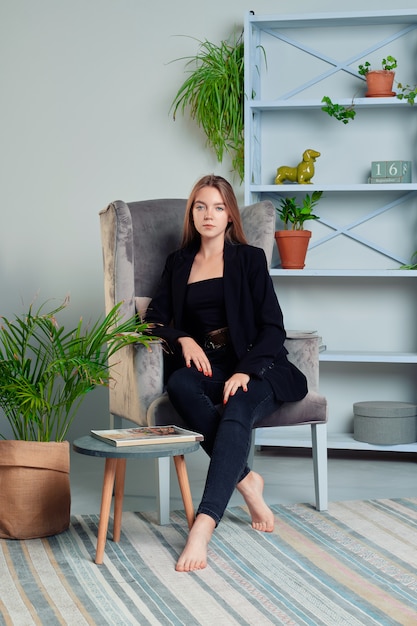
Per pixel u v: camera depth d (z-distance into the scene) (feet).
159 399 8.59
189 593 6.52
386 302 12.82
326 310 12.98
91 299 13.33
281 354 8.87
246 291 8.85
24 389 7.89
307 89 12.84
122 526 8.50
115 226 9.30
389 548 7.67
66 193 13.28
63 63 13.20
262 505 8.26
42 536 8.04
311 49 12.75
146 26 13.04
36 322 8.22
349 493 10.06
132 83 13.10
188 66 12.96
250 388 8.20
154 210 10.27
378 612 6.10
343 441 12.06
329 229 12.93
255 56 12.66
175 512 9.11
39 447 7.97
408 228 12.71
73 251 13.32
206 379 8.45
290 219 12.30
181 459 7.82
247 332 8.80
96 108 13.17
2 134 13.33
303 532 8.21
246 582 6.77
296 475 11.06
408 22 12.38
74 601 6.36
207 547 7.60
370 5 12.59
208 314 8.96
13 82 13.28
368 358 11.83
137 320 9.38
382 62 12.09
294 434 12.39
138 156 13.14
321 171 12.87
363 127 12.74
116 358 9.60
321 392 13.14
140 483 10.66
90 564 7.25
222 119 12.44
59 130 13.25
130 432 7.76
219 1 12.90
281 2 12.76
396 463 11.98
